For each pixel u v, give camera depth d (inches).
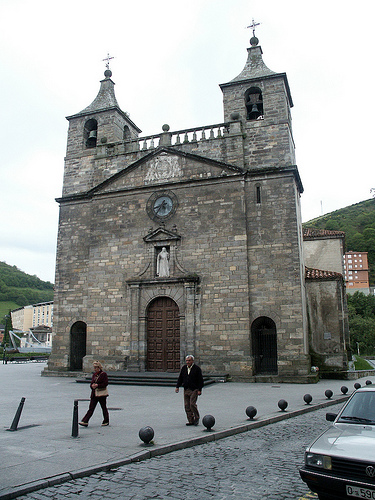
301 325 1058.1
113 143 1369.3
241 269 1122.0
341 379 1159.0
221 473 347.3
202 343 1112.2
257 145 1218.0
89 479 333.1
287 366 1047.6
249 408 561.3
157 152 1274.6
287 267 1099.3
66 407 676.7
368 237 5561.0
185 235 1192.8
